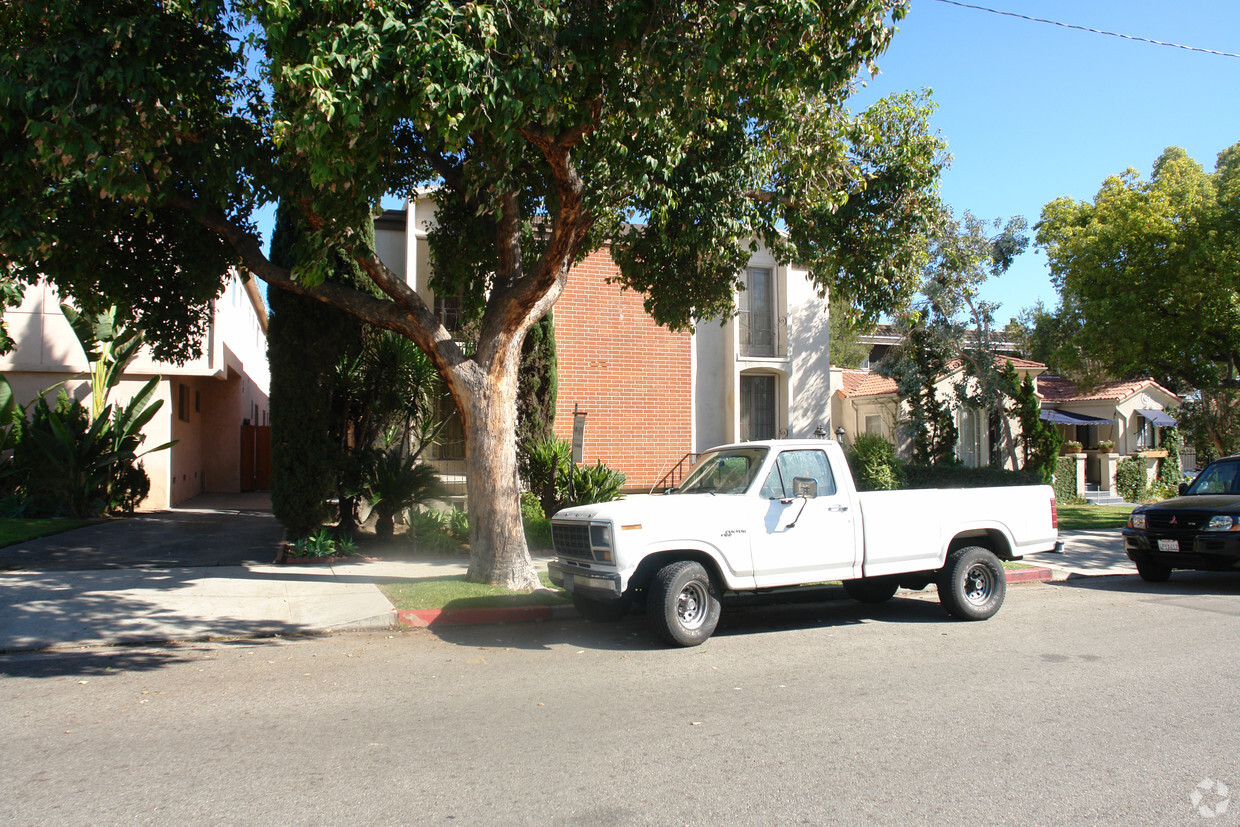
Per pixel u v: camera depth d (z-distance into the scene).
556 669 6.96
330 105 6.86
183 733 5.26
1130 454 25.64
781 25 8.09
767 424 18.95
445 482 15.34
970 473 19.88
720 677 6.68
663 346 17.77
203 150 8.88
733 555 7.89
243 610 8.89
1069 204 26.12
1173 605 9.97
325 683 6.50
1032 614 9.42
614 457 17.27
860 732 5.26
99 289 10.28
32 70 7.57
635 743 5.06
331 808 4.09
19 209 8.00
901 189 11.45
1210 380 25.11
